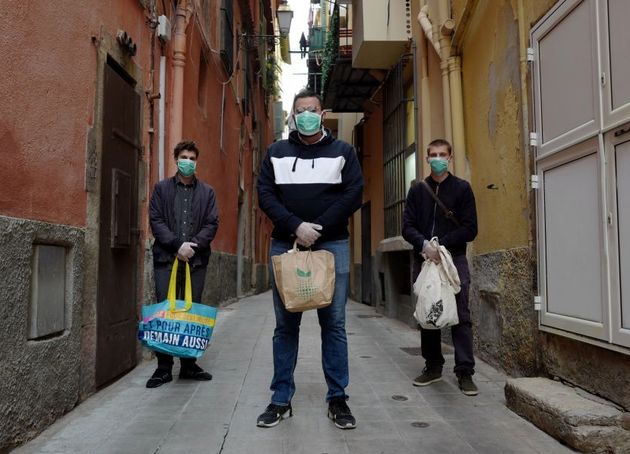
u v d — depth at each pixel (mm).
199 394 3898
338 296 3234
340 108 12156
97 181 3896
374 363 5008
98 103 3943
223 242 10523
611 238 2990
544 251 3809
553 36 3721
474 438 3016
